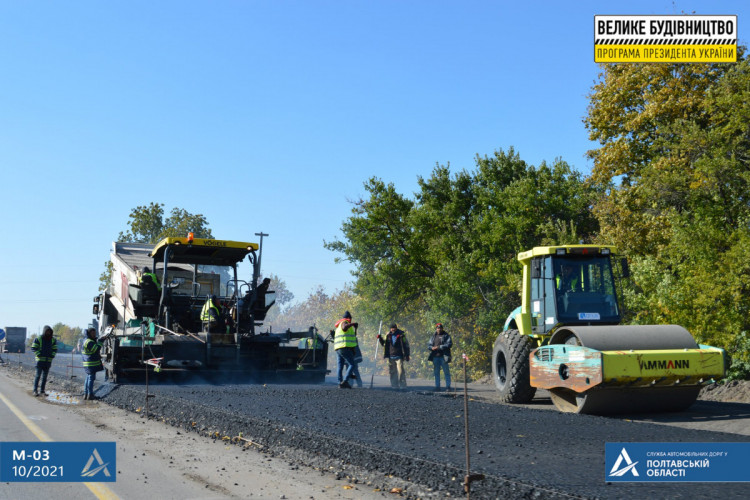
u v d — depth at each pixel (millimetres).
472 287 25594
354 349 16125
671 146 23438
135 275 19016
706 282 15766
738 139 21562
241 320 18281
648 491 5355
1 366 34250
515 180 28938
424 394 15102
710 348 11375
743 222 17766
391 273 29000
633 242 23562
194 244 17797
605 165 28547
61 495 6168
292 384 17719
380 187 29984
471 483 5938
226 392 13586
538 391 16781
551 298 13023
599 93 29438
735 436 7996
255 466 7469
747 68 22406
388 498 6102
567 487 5473
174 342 16688
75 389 17828
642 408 11641
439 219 29297
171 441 9180
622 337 11383
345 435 8141
